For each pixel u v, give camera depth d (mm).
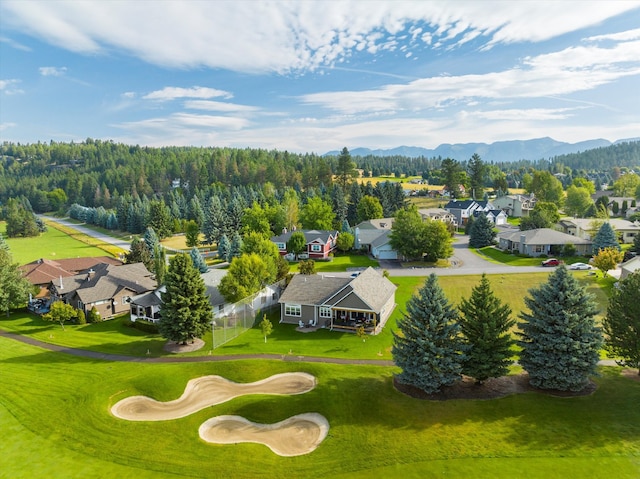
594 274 67000
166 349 44344
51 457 26156
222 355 42094
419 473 23484
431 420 28031
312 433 28609
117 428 29375
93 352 43688
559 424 26906
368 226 114375
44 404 32500
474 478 22812
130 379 36406
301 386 35188
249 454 26375
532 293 32562
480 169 179375
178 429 29359
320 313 50938
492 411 28719
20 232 151750
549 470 23047
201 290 45844
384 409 29672
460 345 30891
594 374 30078
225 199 161000
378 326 48719
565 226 102250
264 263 56688
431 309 31594
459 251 96938
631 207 137000
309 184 191750
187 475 24547
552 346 29984
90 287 59094
